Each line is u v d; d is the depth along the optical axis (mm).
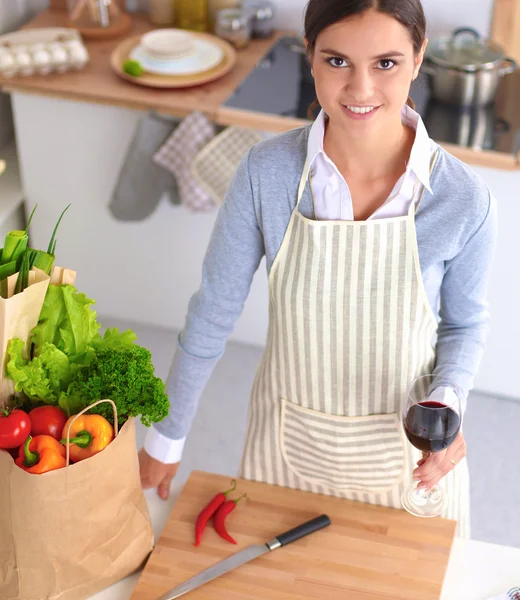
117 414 1240
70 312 1277
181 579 1337
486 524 2686
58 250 3340
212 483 1509
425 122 2695
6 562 1249
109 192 3135
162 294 3342
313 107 1408
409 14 1146
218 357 1560
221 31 3078
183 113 2793
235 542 1399
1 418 1189
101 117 2969
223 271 1485
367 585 1329
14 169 3348
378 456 1547
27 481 1152
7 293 1229
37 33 3035
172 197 3006
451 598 1330
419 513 1456
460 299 1487
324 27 1161
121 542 1315
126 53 3021
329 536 1409
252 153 1419
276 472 1622
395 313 1440
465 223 1360
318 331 1472
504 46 3023
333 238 1388
